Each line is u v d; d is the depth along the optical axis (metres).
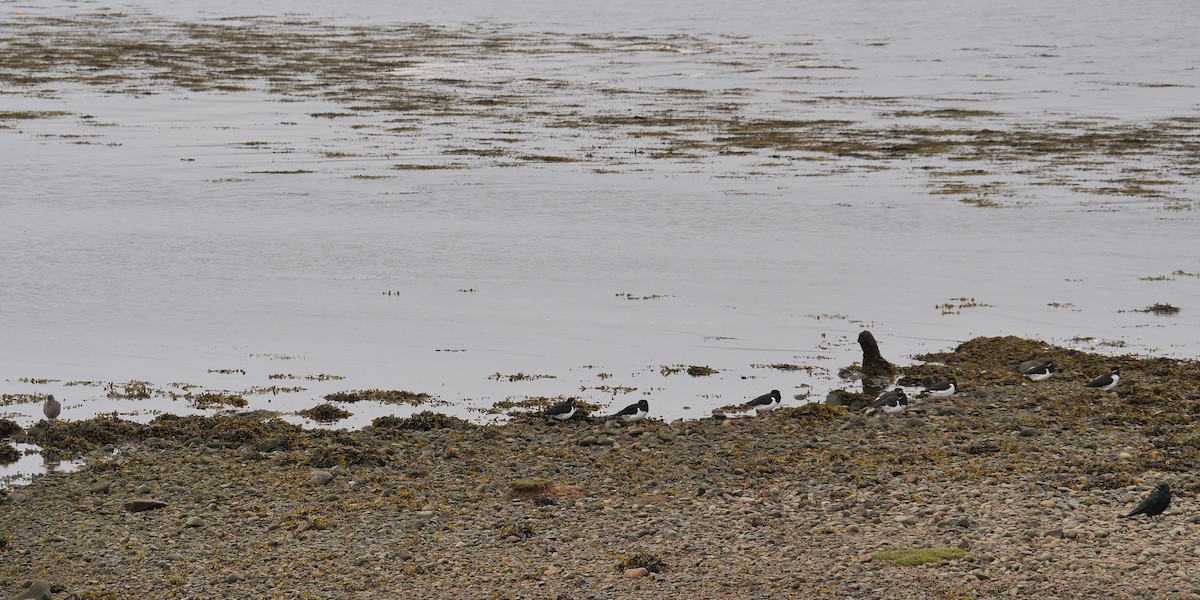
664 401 94.31
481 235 168.00
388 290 135.00
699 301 130.38
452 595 55.72
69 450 78.06
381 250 157.25
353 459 75.00
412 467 74.38
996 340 108.25
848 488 69.56
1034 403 89.12
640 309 126.50
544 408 91.88
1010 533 60.81
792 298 131.88
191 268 145.50
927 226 175.88
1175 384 94.50
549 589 55.97
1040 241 165.00
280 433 80.88
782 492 69.19
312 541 62.41
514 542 61.88
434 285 137.75
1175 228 173.62
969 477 70.94
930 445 78.38
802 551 59.50
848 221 179.75
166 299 129.75
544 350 110.38
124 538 62.78
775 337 115.06
